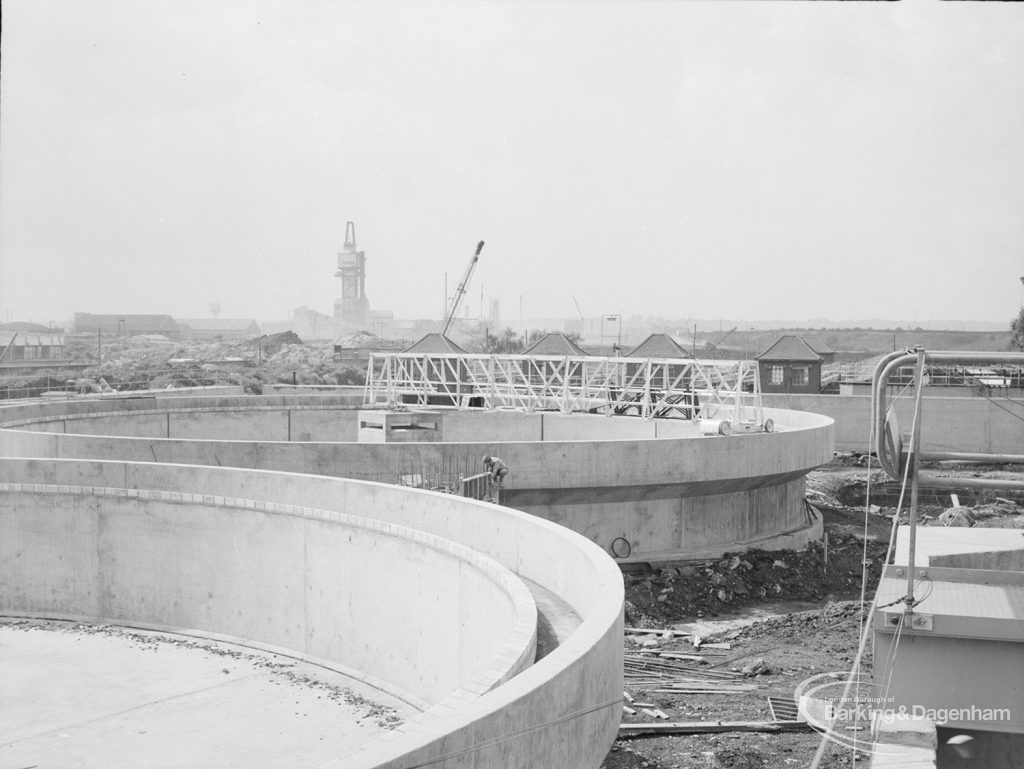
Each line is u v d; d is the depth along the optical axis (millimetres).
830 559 36781
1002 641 9039
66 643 25594
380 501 23125
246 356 128125
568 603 17766
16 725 20375
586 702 11773
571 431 47344
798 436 37656
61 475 27750
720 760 17000
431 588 21156
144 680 23031
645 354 65375
